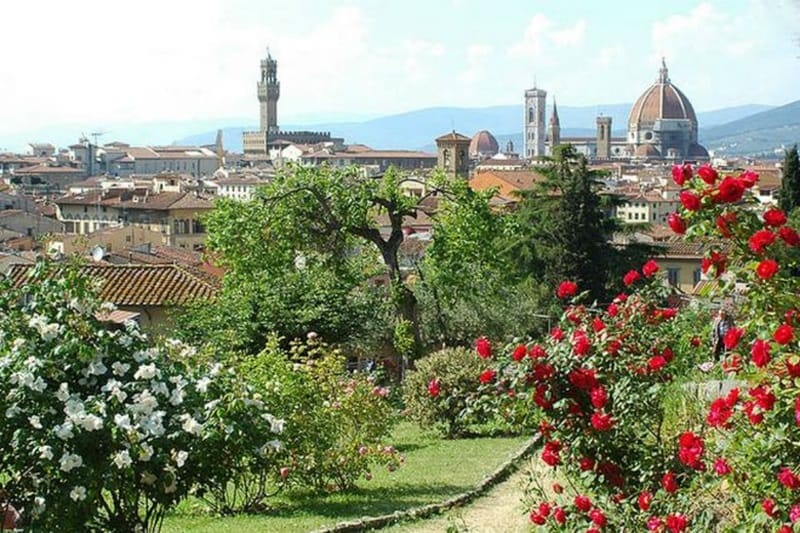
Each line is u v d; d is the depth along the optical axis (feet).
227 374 38.11
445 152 528.22
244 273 133.18
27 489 33.09
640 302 36.91
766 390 26.63
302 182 134.41
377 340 135.03
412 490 61.31
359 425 66.28
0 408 33.12
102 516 35.01
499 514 53.36
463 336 147.13
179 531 51.55
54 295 36.11
